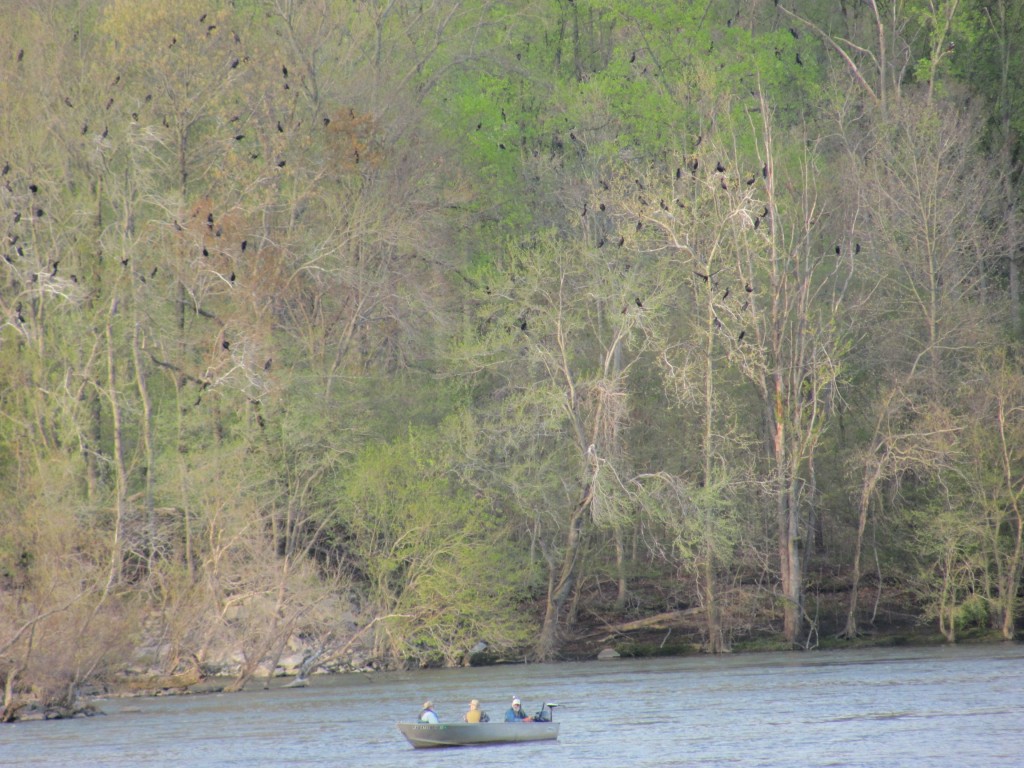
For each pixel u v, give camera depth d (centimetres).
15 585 11225
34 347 13312
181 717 10519
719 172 12506
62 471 12181
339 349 14088
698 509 13225
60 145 13738
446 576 13212
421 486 13425
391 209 14712
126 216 13362
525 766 8044
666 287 13425
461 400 14812
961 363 14850
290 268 14175
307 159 14500
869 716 9394
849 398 15488
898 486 13838
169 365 13575
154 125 13625
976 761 7769
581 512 13838
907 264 15362
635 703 10519
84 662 10956
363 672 13400
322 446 13612
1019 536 13788
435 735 8631
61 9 14425
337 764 8300
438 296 15000
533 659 14100
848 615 14562
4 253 13088
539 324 13738
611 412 13538
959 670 11725
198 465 13000
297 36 14950
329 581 13138
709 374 13625
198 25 13738
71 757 8775
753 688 11138
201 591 12612
